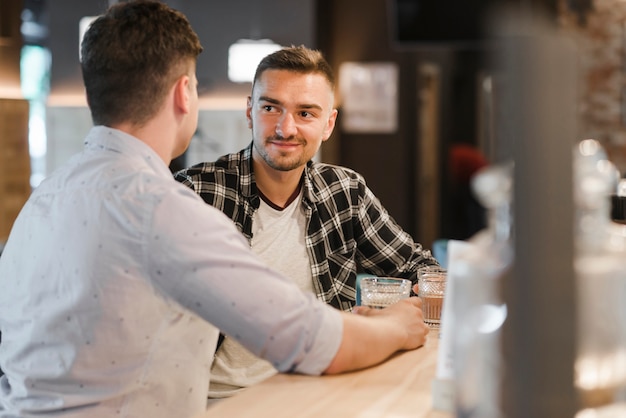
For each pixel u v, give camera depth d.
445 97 8.33
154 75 1.49
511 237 0.87
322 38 6.46
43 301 1.46
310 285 2.29
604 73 4.78
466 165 8.00
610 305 0.92
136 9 1.50
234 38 6.25
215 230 1.38
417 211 7.20
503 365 0.90
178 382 1.51
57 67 6.31
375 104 6.88
